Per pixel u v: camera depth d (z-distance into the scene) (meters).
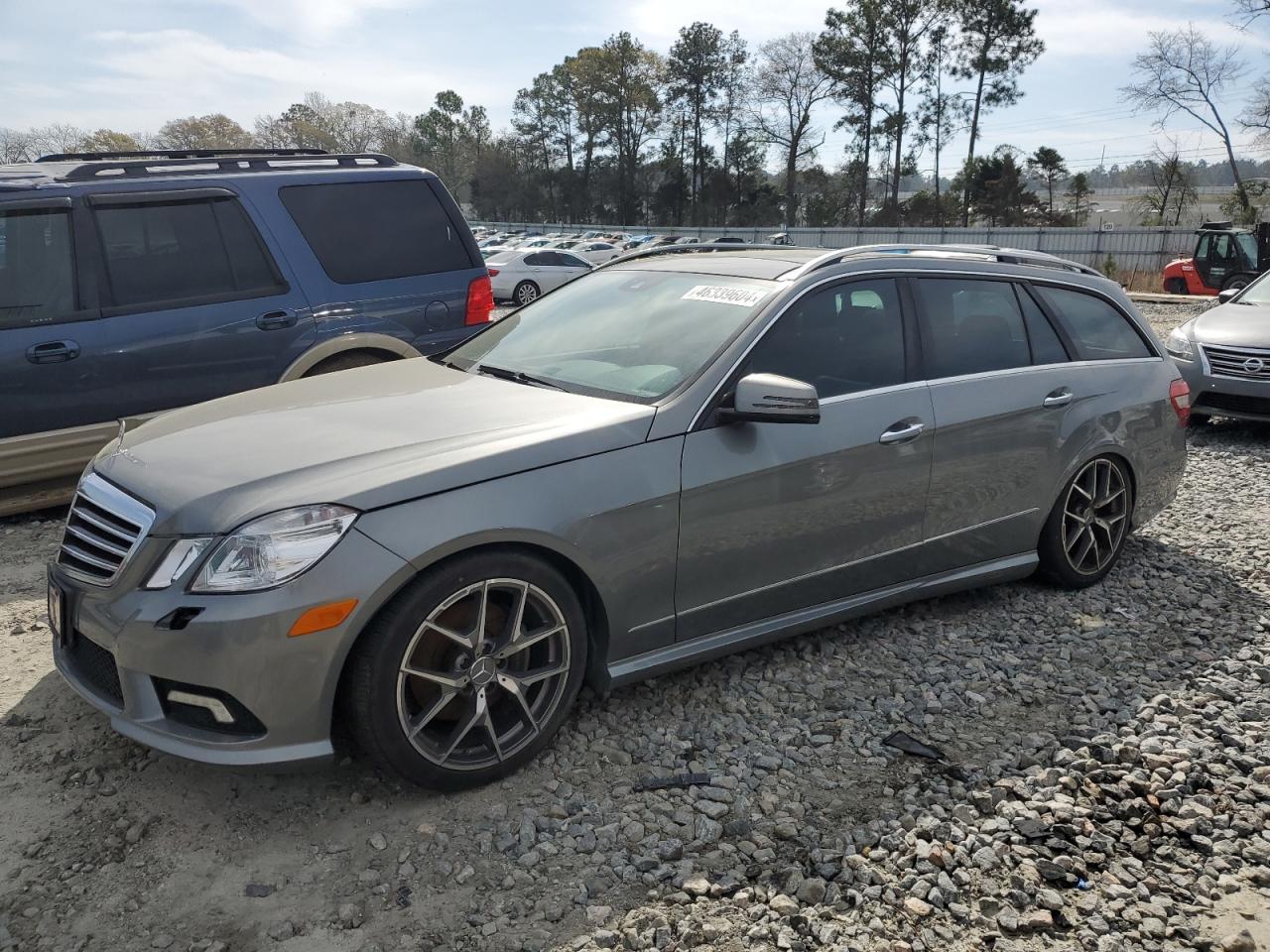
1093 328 4.70
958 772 3.16
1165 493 5.00
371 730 2.74
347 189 6.30
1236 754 3.28
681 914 2.48
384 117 111.12
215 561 2.63
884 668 3.89
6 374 5.23
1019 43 70.06
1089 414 4.48
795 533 3.56
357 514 2.70
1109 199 120.38
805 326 3.67
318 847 2.72
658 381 3.45
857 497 3.70
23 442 5.30
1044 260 4.59
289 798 2.94
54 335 5.34
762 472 3.42
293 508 2.66
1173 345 8.77
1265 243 26.77
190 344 5.71
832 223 82.75
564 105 101.25
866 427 3.69
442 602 2.79
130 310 5.57
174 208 5.73
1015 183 70.81
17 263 5.31
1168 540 5.57
